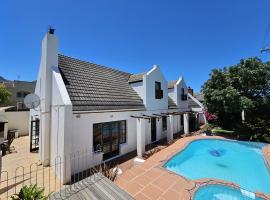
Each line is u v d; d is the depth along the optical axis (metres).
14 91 34.03
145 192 6.63
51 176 8.73
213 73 21.25
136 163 10.85
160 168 9.18
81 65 14.06
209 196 7.04
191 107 32.38
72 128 9.45
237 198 7.16
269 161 11.32
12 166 10.13
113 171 9.11
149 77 17.31
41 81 11.51
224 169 11.23
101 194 4.89
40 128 11.16
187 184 7.50
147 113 16.50
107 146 12.07
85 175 9.23
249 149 15.37
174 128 22.94
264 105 18.83
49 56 10.54
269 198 7.13
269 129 17.05
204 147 16.80
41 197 4.98
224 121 23.77
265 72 17.80
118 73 18.34
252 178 9.77
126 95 15.55
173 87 24.59
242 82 18.56
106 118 11.70
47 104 10.28
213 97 19.69
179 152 12.54
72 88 10.90
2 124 17.00
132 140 14.14
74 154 9.46
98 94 12.45
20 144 15.91
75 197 4.77
